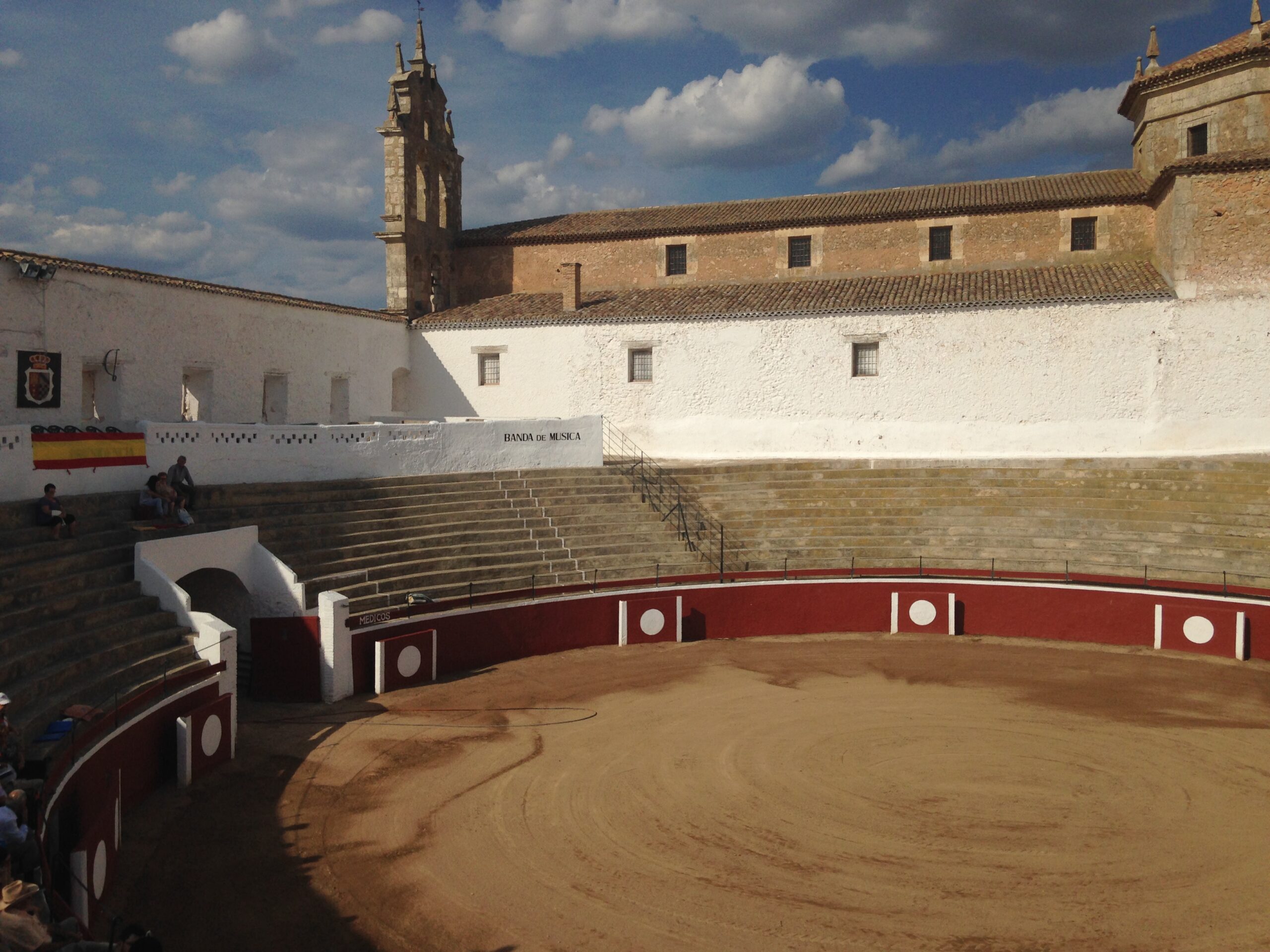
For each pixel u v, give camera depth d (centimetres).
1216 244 3475
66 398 2812
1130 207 4044
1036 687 2383
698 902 1344
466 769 1845
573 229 4806
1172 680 2438
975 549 3162
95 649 1817
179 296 3216
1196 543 2984
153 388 3125
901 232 4331
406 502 3058
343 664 2314
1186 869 1432
